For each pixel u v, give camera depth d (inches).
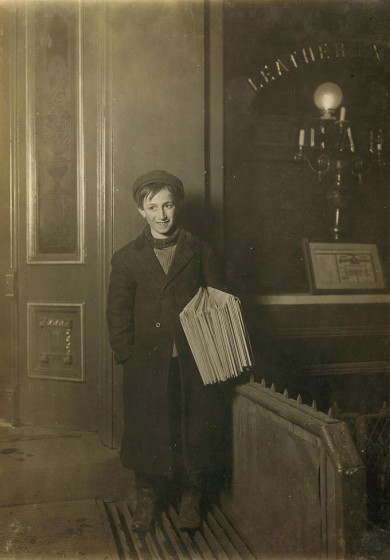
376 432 115.7
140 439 92.0
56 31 138.3
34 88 140.9
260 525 83.8
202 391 91.3
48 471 112.9
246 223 146.1
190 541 88.4
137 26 121.3
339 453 61.7
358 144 153.9
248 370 91.0
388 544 70.6
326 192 153.0
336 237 152.0
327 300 140.6
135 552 85.4
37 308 142.3
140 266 93.7
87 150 133.0
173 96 123.6
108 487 106.4
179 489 104.4
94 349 134.9
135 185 93.6
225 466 97.8
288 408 73.5
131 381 93.5
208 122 126.8
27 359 143.9
